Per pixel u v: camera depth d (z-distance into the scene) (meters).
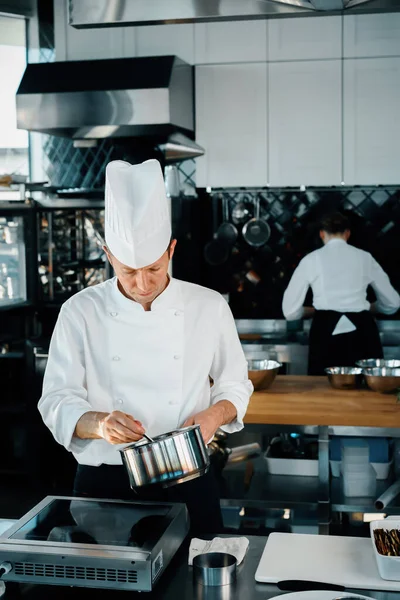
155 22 2.27
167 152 4.89
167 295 2.04
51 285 5.04
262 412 2.94
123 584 1.52
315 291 4.48
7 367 4.80
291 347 4.77
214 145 5.03
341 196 5.21
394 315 5.12
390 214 5.16
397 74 4.80
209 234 5.41
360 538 1.83
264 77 4.93
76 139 5.03
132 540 1.60
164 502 1.86
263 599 1.53
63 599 1.56
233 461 3.65
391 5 2.14
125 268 1.90
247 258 5.38
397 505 3.04
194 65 4.97
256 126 4.97
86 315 2.06
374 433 2.96
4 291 4.80
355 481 3.13
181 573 1.66
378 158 4.88
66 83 4.60
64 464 4.68
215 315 2.13
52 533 1.65
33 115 4.61
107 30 5.00
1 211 4.69
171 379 2.05
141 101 4.46
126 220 1.84
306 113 4.91
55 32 5.07
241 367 2.20
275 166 4.98
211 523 2.10
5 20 5.07
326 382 3.52
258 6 2.18
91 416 1.88
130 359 2.04
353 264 4.39
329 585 1.58
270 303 5.38
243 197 5.34
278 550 1.76
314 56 4.86
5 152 5.30
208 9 2.20
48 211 4.96
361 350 4.36
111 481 2.07
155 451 1.72
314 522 3.22
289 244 5.32
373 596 1.54
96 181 5.25
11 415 4.71
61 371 2.04
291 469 3.41
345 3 2.15
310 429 3.01
